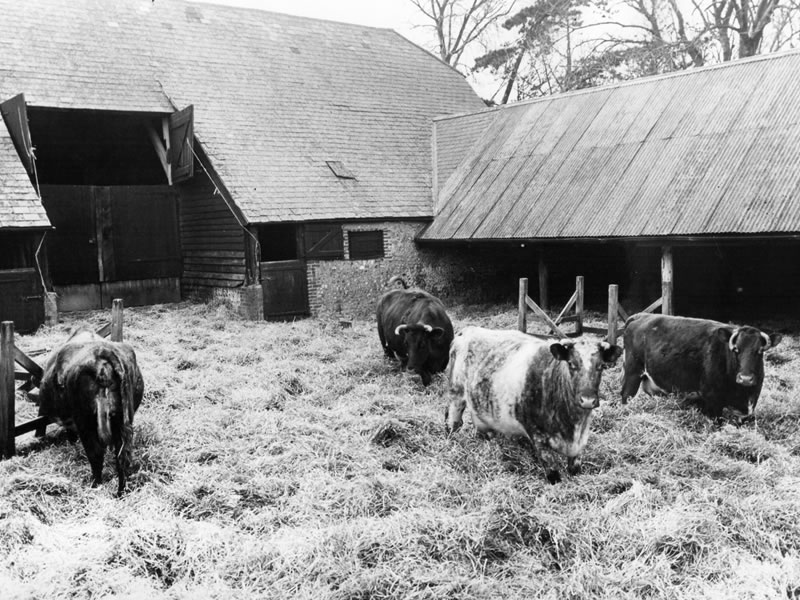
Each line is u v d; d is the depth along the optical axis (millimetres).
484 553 5824
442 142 24188
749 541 5871
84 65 20359
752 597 5137
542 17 33688
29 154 17516
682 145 16922
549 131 20875
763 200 14273
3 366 7863
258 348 14852
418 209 21438
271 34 25625
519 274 23469
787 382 10961
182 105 20484
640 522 6172
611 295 12641
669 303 15469
